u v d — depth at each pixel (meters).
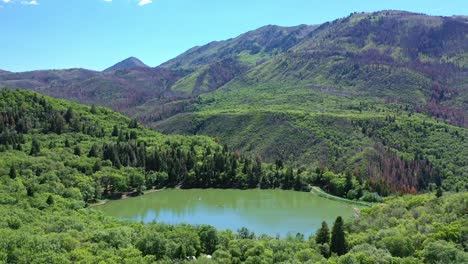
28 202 125.62
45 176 160.25
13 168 154.88
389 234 93.00
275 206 179.50
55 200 134.88
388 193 192.25
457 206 105.00
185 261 87.38
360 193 192.38
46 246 82.94
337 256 87.38
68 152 199.62
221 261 86.44
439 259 79.12
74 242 87.00
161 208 175.50
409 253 85.62
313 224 150.38
